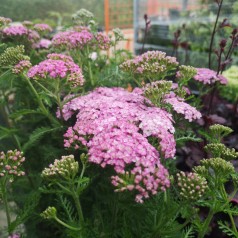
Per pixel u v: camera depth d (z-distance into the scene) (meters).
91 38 0.33
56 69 0.25
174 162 0.31
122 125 0.21
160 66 0.27
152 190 0.18
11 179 0.23
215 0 0.34
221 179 0.21
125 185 0.18
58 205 0.29
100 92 0.29
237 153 0.22
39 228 0.33
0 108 0.38
